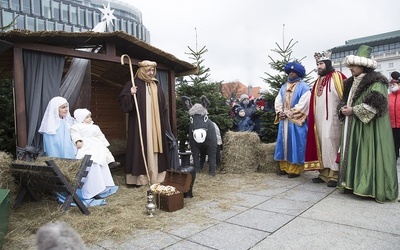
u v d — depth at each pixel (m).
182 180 4.35
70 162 3.87
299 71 5.89
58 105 4.49
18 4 32.25
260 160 6.60
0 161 3.76
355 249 2.75
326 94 5.20
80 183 3.81
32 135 4.51
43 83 4.73
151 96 5.47
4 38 4.32
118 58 5.46
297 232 3.17
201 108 6.02
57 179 3.64
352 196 4.53
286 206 4.09
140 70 5.53
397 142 7.89
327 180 5.38
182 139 7.79
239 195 4.71
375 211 3.80
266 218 3.62
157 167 5.49
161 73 6.46
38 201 4.29
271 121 7.70
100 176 4.33
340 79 5.14
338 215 3.67
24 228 3.36
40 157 4.13
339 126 5.11
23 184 4.07
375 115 4.17
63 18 38.06
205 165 7.37
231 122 7.61
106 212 3.86
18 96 4.41
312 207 4.02
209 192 4.88
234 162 6.42
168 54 6.06
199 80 8.01
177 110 7.65
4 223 2.88
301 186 5.26
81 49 5.53
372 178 4.21
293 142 5.77
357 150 4.37
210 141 6.08
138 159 5.26
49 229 1.14
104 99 7.63
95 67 6.81
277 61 7.86
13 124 6.16
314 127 5.43
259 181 5.68
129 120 5.45
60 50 4.82
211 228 3.34
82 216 3.69
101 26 6.24
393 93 7.95
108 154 4.75
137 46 5.67
